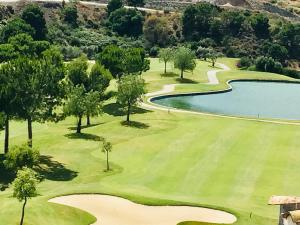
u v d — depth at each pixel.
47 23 197.50
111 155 83.94
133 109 119.06
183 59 163.25
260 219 56.56
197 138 94.00
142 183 70.69
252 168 77.56
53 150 85.94
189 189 68.50
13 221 53.03
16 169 70.69
